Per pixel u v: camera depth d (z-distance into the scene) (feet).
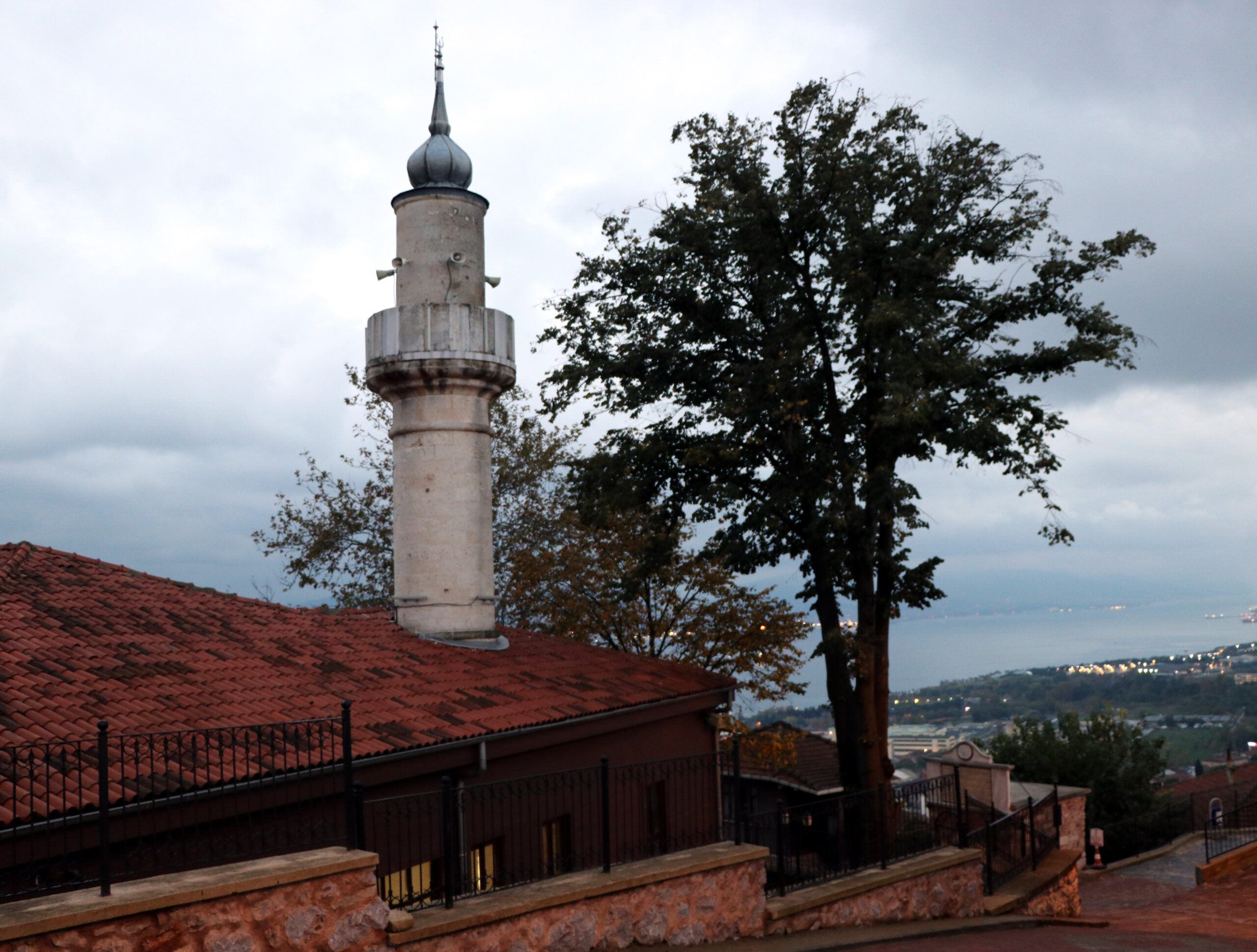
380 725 43.16
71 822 29.37
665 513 77.10
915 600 70.69
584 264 75.97
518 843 48.85
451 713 47.11
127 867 29.48
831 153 68.18
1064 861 67.15
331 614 60.85
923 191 69.10
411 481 62.08
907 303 65.31
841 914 45.88
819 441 68.64
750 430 70.74
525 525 109.09
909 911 50.29
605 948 35.40
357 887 29.32
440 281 63.57
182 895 25.64
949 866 53.52
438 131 66.18
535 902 33.40
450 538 61.62
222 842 31.55
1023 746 142.31
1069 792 104.01
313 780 37.76
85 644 42.88
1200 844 104.12
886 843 51.55
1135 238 69.15
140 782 31.89
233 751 31.32
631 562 93.71
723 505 73.46
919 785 55.57
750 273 72.18
